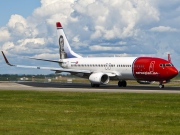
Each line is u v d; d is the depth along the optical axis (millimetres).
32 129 43844
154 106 69500
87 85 160500
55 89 125562
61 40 167750
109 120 51531
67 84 172875
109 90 119188
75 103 75250
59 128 44625
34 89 125812
